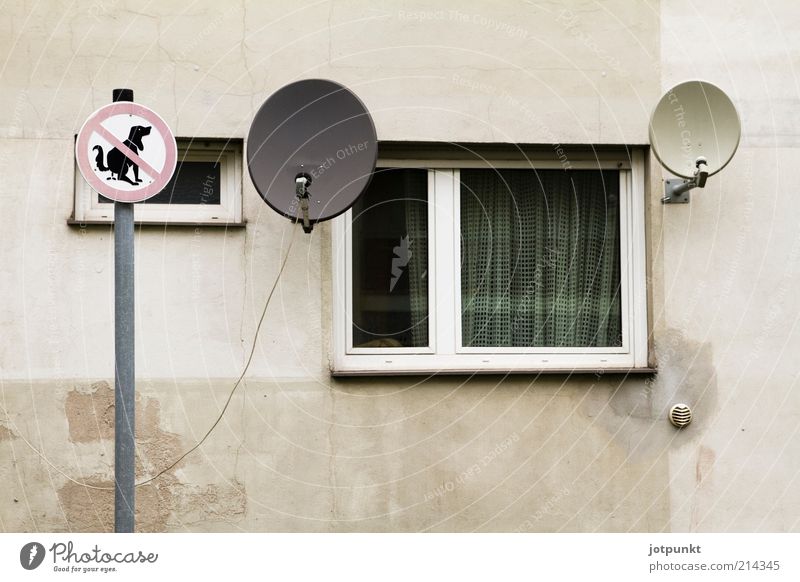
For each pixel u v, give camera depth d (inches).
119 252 140.4
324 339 194.5
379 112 196.2
